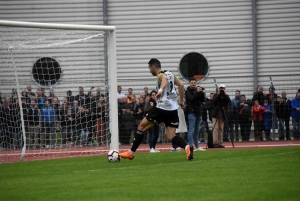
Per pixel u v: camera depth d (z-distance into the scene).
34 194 15.88
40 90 36.38
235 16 49.53
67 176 19.66
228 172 18.94
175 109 22.72
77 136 34.59
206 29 49.69
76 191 16.08
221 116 34.22
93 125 34.59
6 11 49.72
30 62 41.72
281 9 49.16
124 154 23.75
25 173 21.30
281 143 37.88
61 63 43.69
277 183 16.17
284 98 38.81
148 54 49.75
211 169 19.95
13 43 32.66
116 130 28.62
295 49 49.19
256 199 13.80
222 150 29.61
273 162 21.70
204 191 15.22
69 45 44.00
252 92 43.72
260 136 38.81
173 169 20.38
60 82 43.41
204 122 39.03
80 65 44.22
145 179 17.89
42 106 35.56
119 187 16.47
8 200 15.09
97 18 49.81
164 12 49.91
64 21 49.81
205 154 26.91
